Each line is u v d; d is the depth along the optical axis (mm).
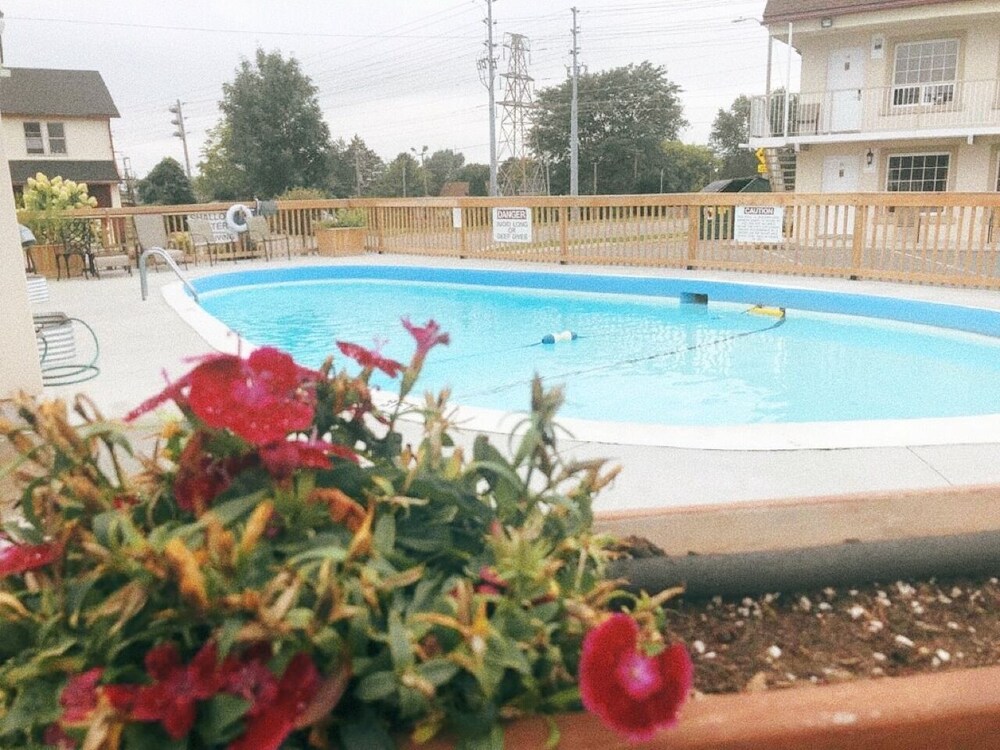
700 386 6840
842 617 1548
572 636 1062
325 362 1208
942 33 19438
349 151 75312
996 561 1673
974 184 19547
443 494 1151
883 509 1717
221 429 1045
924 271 9922
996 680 1104
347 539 1038
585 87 59938
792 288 9930
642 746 972
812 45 21188
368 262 14570
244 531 939
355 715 980
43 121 30875
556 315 10438
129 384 5465
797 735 1006
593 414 6070
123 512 1008
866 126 20609
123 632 962
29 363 4258
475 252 14523
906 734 1037
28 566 998
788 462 3592
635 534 1663
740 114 76875
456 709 986
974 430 3994
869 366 7438
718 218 12609
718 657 1411
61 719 857
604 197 12812
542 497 1201
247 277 13375
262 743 859
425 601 1021
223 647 856
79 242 13281
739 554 1598
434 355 8180
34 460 1118
